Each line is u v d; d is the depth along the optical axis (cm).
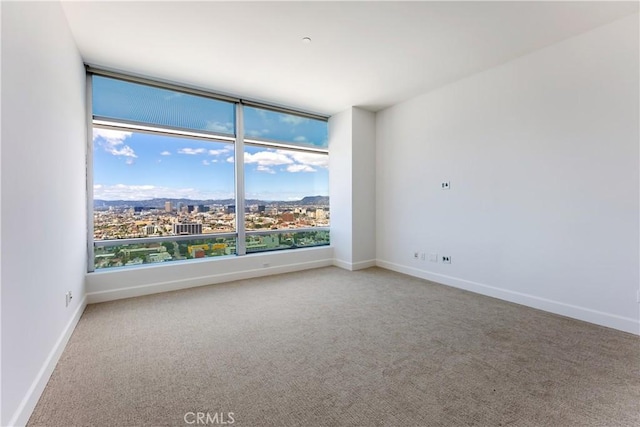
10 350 145
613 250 278
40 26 200
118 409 168
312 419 161
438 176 438
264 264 482
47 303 201
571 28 285
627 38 267
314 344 248
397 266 509
